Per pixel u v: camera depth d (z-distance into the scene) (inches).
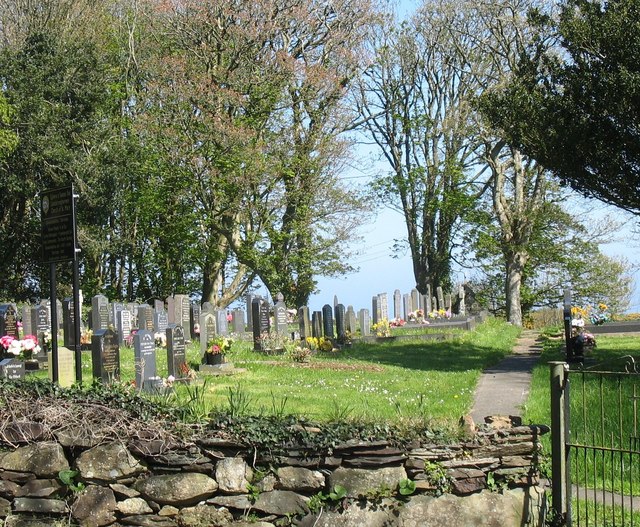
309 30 1508.4
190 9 1439.5
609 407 490.3
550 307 1886.1
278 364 775.1
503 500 281.3
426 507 278.5
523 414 495.5
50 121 1482.5
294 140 1505.9
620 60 737.0
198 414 306.5
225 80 1448.1
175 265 1737.2
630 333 1075.3
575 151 751.7
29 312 1100.5
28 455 299.0
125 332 1051.9
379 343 1040.8
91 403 308.7
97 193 1540.4
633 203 767.1
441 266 1877.5
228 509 287.7
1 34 1605.6
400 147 1847.9
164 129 1445.6
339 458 283.9
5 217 1557.6
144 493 292.2
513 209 1594.5
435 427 291.7
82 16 1660.9
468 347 964.0
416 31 1736.0
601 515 320.2
